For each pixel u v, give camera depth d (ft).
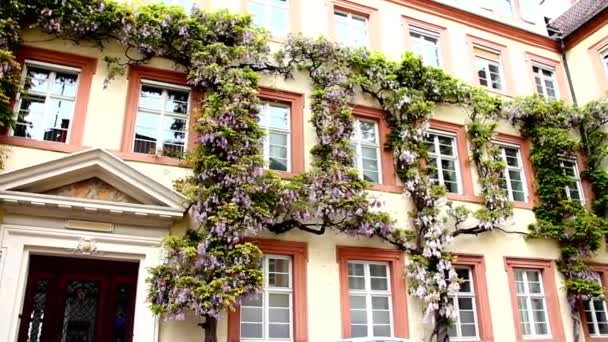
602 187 48.06
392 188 39.06
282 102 38.81
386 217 35.91
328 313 33.81
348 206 34.35
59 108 32.40
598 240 44.42
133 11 33.91
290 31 42.09
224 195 30.73
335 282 34.73
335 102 38.45
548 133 47.24
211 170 31.17
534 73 54.65
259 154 33.01
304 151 37.45
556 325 41.86
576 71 55.31
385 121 41.70
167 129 34.60
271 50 39.86
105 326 30.07
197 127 32.19
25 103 31.81
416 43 48.55
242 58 36.29
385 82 41.81
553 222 44.65
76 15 32.55
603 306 45.50
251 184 31.30
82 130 31.71
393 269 37.04
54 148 30.48
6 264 26.86
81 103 32.30
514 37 53.98
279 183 33.01
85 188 29.27
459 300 39.29
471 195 42.57
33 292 29.27
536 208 45.32
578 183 49.65
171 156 33.19
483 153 44.39
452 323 36.45
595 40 53.88
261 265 33.37
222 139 31.86
